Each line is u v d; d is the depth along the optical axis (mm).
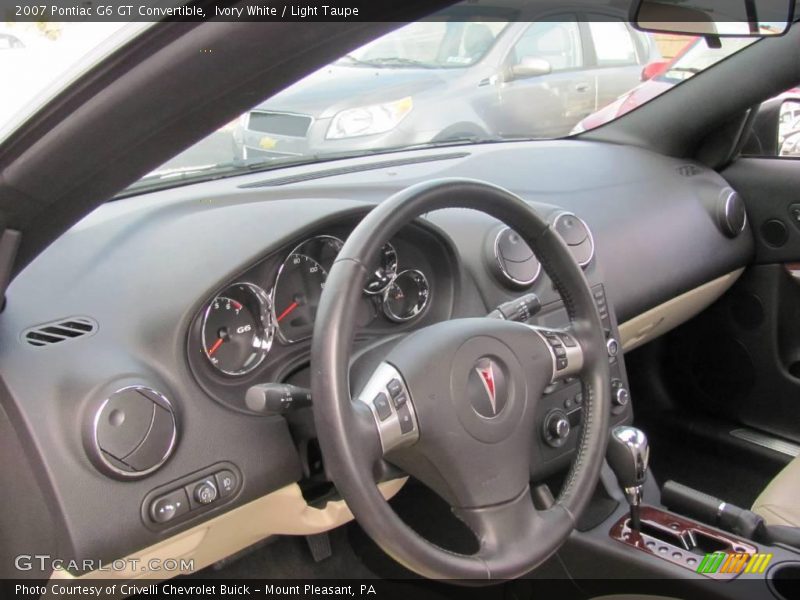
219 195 1669
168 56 780
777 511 1554
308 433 1367
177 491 1237
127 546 1189
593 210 2115
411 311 1578
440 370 1143
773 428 2400
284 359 1451
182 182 1776
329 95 2074
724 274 2340
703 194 2336
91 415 1156
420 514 1987
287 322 1444
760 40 2186
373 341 1445
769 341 2373
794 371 2346
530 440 1234
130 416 1178
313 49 804
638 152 2449
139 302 1297
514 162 2209
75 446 1156
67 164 888
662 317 2268
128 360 1231
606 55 2748
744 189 2402
